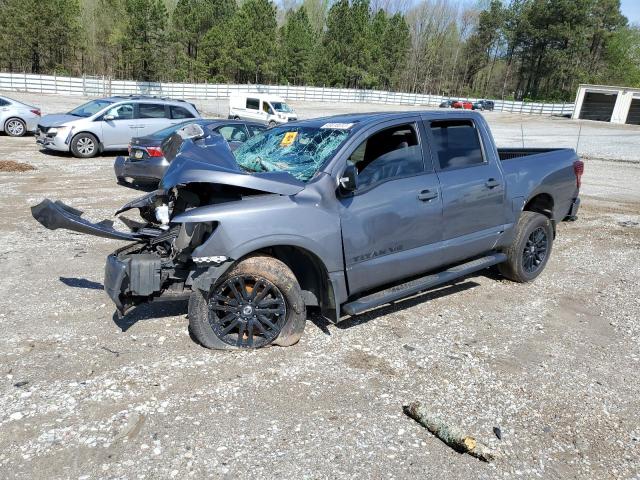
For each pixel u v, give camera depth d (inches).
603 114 1948.8
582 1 3063.5
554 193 215.6
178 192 159.3
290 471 102.4
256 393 128.5
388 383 135.9
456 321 177.0
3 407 119.5
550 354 156.0
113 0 2753.4
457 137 183.5
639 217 369.7
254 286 143.9
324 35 3238.2
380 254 157.8
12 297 182.9
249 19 2684.5
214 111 1380.4
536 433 117.6
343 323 171.2
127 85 1732.3
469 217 180.9
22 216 293.9
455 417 122.4
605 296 207.6
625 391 137.1
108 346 149.7
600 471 106.4
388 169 162.9
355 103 2316.7
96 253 234.8
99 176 434.0
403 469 104.4
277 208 139.2
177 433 112.5
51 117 541.6
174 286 149.2
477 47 3636.8
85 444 108.2
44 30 2309.3
